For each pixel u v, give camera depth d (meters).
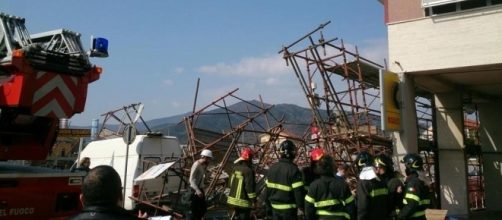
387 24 12.79
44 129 6.37
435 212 9.62
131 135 11.52
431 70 12.02
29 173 5.64
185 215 9.44
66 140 22.33
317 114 13.11
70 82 6.22
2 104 5.71
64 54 6.14
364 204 5.79
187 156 11.70
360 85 12.88
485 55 11.26
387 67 13.18
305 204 5.63
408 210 5.99
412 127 12.35
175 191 13.15
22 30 6.04
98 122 19.25
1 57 5.90
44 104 5.93
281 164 6.65
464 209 13.88
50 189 5.79
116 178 2.49
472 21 11.51
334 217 5.40
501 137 17.59
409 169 6.28
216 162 13.92
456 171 14.26
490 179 17.64
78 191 6.11
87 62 6.47
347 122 13.06
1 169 6.02
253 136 14.18
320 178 5.62
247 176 8.09
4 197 5.27
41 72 5.86
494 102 17.89
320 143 12.76
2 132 5.92
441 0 11.78
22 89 5.63
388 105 11.72
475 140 18.56
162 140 14.26
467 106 18.30
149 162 13.35
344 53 12.89
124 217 2.41
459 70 12.05
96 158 14.79
